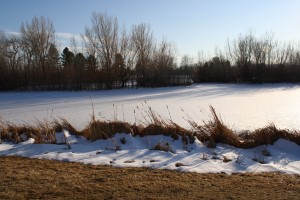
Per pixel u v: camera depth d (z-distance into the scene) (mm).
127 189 5148
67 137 8773
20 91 35156
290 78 42656
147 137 8352
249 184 5430
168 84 39094
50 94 30781
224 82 46094
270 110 16062
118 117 14273
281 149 7684
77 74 35812
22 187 5207
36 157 7258
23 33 39750
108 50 36281
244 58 44938
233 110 16234
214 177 5832
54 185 5312
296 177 5867
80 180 5594
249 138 8453
